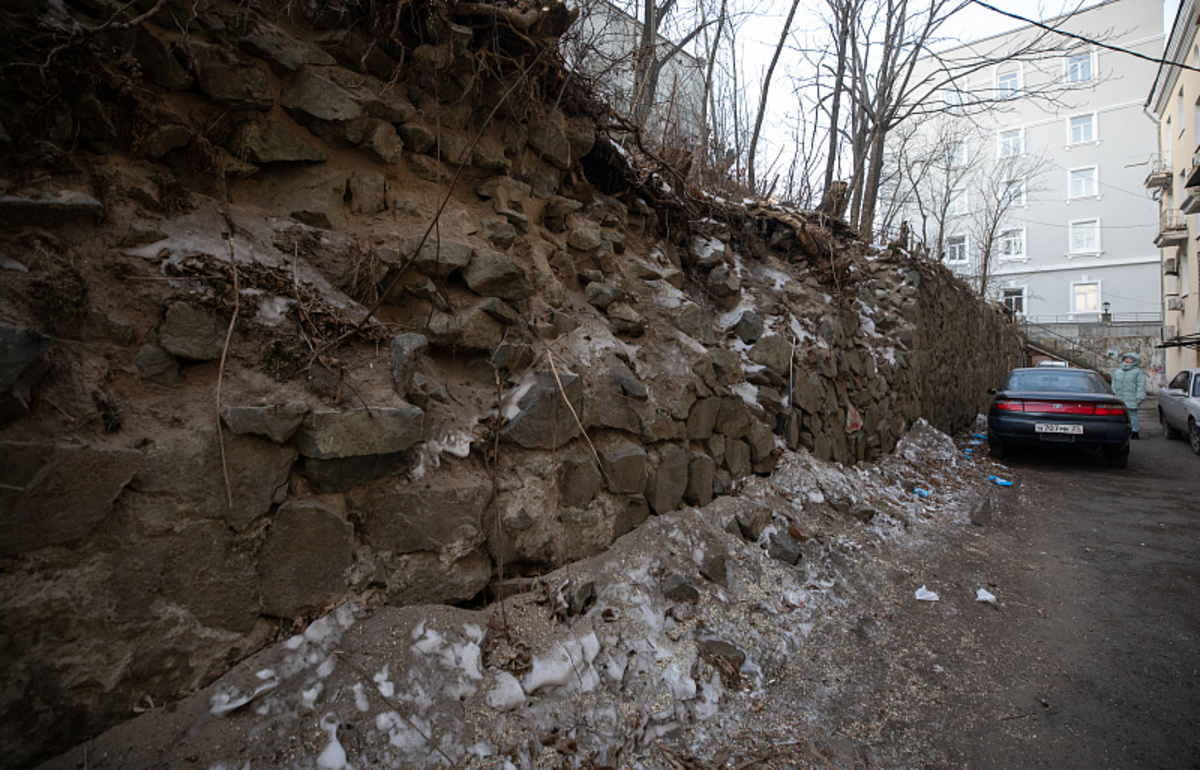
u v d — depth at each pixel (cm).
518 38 318
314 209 249
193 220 214
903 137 1780
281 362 202
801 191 847
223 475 177
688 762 212
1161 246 2005
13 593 142
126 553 161
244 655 180
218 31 231
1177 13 1588
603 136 426
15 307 159
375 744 175
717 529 353
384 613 206
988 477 721
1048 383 880
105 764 149
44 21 184
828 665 285
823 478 479
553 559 266
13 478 142
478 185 329
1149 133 2919
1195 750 234
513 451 261
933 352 916
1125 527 528
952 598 369
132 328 181
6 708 139
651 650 250
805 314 584
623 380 312
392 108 282
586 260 390
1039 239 3159
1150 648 313
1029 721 252
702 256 540
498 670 209
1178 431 1127
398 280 261
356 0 272
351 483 205
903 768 222
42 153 181
